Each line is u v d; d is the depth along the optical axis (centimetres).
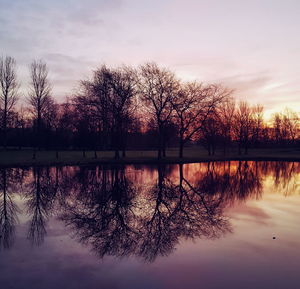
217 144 6081
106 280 660
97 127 4062
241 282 658
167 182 2259
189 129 4512
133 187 2000
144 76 3778
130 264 754
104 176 2489
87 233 1017
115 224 1138
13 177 2311
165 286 636
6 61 3794
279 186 2159
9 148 6288
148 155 4978
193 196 1731
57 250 848
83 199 1592
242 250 859
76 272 700
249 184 2250
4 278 662
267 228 1082
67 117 4581
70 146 6581
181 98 3894
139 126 4738
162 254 827
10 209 1357
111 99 3584
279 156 5500
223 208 1418
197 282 657
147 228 1085
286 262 771
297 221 1181
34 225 1106
